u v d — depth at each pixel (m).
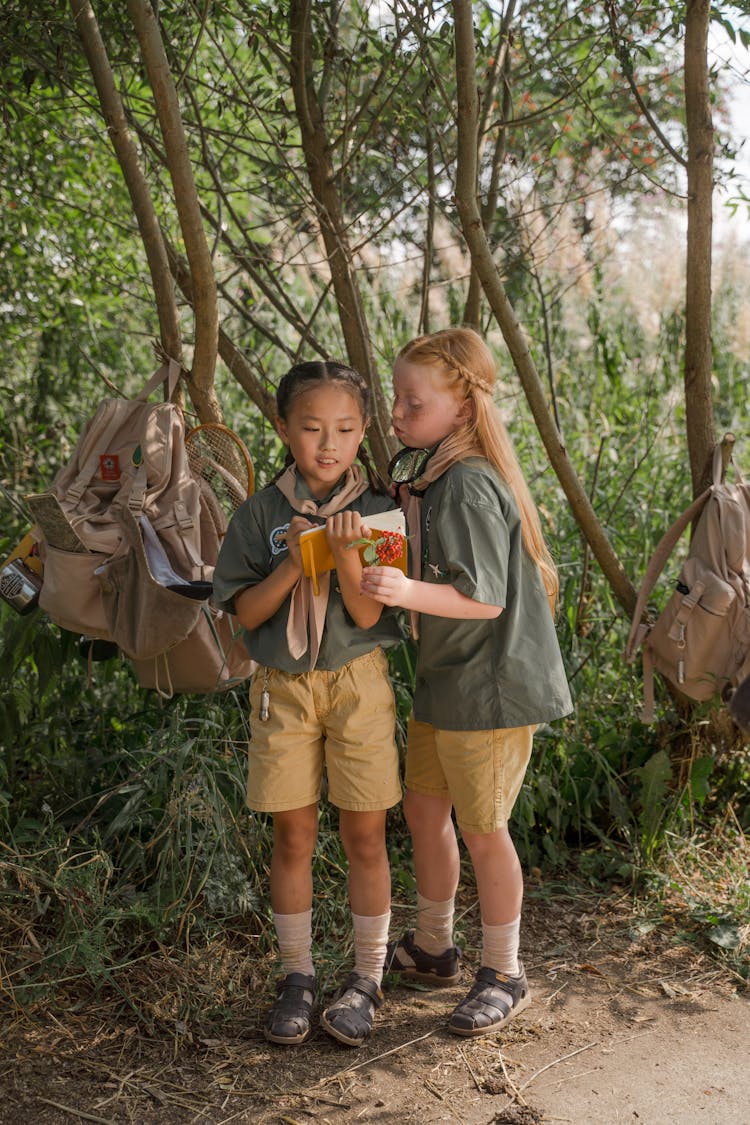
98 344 5.21
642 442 4.77
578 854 3.36
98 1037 2.35
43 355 5.09
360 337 3.54
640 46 3.21
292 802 2.32
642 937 2.88
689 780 3.30
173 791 2.75
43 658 3.02
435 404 2.35
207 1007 2.46
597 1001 2.56
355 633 2.31
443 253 4.89
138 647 2.54
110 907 2.61
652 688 3.25
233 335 4.80
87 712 3.40
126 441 2.72
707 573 3.04
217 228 3.75
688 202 3.18
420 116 3.50
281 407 2.27
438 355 2.34
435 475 2.34
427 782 2.55
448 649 2.34
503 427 2.41
